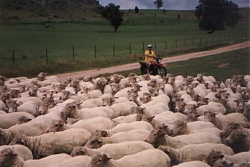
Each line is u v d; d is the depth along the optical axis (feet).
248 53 173.58
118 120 54.03
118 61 160.45
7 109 60.90
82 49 218.38
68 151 45.47
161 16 627.87
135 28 433.89
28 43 248.11
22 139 44.04
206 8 271.69
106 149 40.45
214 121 54.08
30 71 127.85
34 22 442.09
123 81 87.86
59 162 38.68
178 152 40.75
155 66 105.70
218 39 260.42
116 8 388.78
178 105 65.16
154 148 41.50
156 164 37.91
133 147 41.45
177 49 201.26
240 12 320.29
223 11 268.82
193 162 36.35
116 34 353.51
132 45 244.63
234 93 80.53
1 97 65.92
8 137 46.65
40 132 49.42
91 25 459.73
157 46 232.73
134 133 45.98
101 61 153.99
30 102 62.49
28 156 41.86
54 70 133.90
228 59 154.71
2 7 518.78
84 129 48.21
